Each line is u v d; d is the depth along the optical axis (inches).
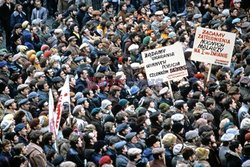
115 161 987.9
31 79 1205.1
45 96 1154.0
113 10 1675.7
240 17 1598.2
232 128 1031.0
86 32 1478.8
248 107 1136.8
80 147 975.6
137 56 1401.3
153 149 947.3
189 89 1181.7
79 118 1065.5
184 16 1669.5
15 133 967.6
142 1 1679.4
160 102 1176.8
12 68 1274.6
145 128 1056.2
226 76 1277.1
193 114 1088.2
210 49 1243.8
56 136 985.5
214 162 977.5
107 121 1057.5
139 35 1469.0
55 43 1433.3
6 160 932.6
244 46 1437.0
